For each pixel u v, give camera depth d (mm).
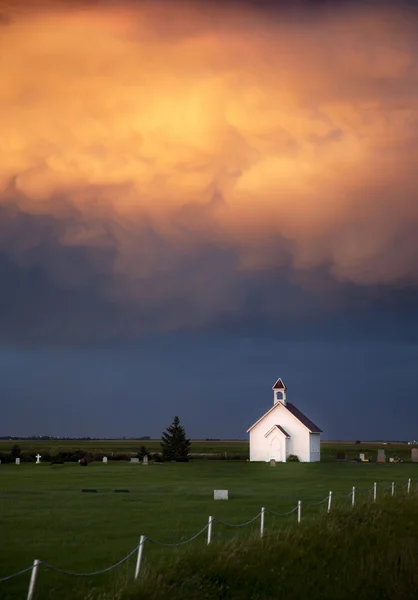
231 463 106688
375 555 26125
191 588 20344
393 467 94312
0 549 27094
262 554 24078
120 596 19047
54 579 22203
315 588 22359
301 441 110875
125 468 89938
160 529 32344
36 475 74188
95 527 33062
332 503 42875
